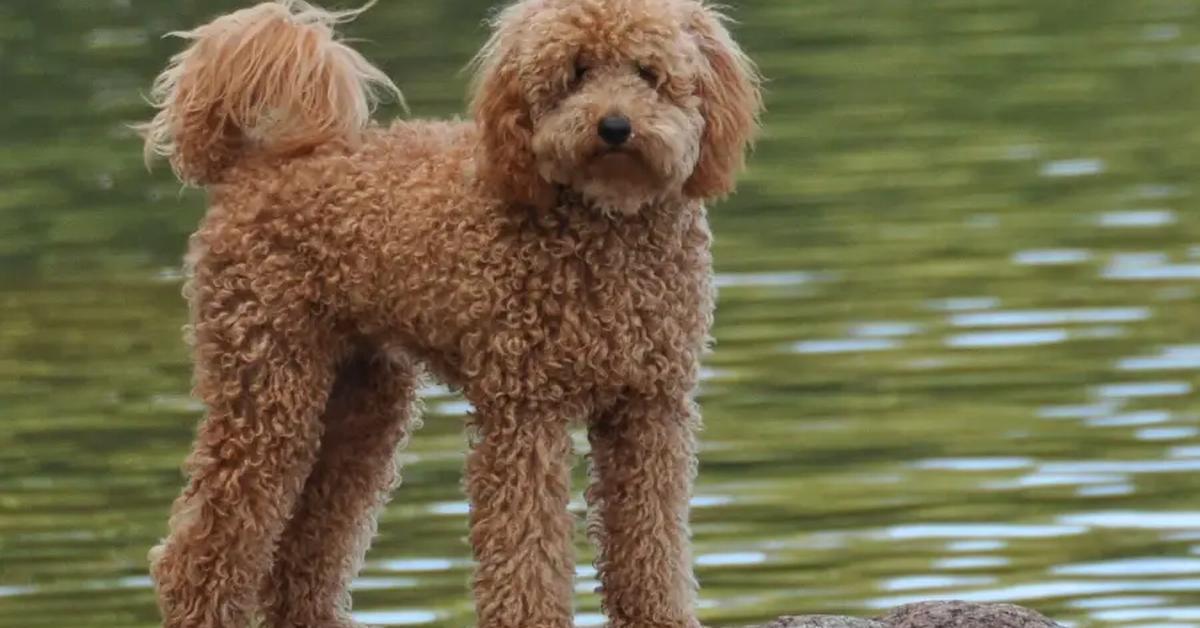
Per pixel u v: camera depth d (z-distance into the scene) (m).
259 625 9.51
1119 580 13.54
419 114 21.86
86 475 15.13
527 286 8.41
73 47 26.09
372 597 12.98
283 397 8.80
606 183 8.20
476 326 8.45
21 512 14.45
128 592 13.43
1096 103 24.64
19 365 17.23
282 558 9.45
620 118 8.07
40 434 15.88
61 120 23.62
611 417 8.62
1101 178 21.91
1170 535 14.16
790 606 13.15
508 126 8.30
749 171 22.28
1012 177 21.98
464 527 13.91
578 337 8.39
